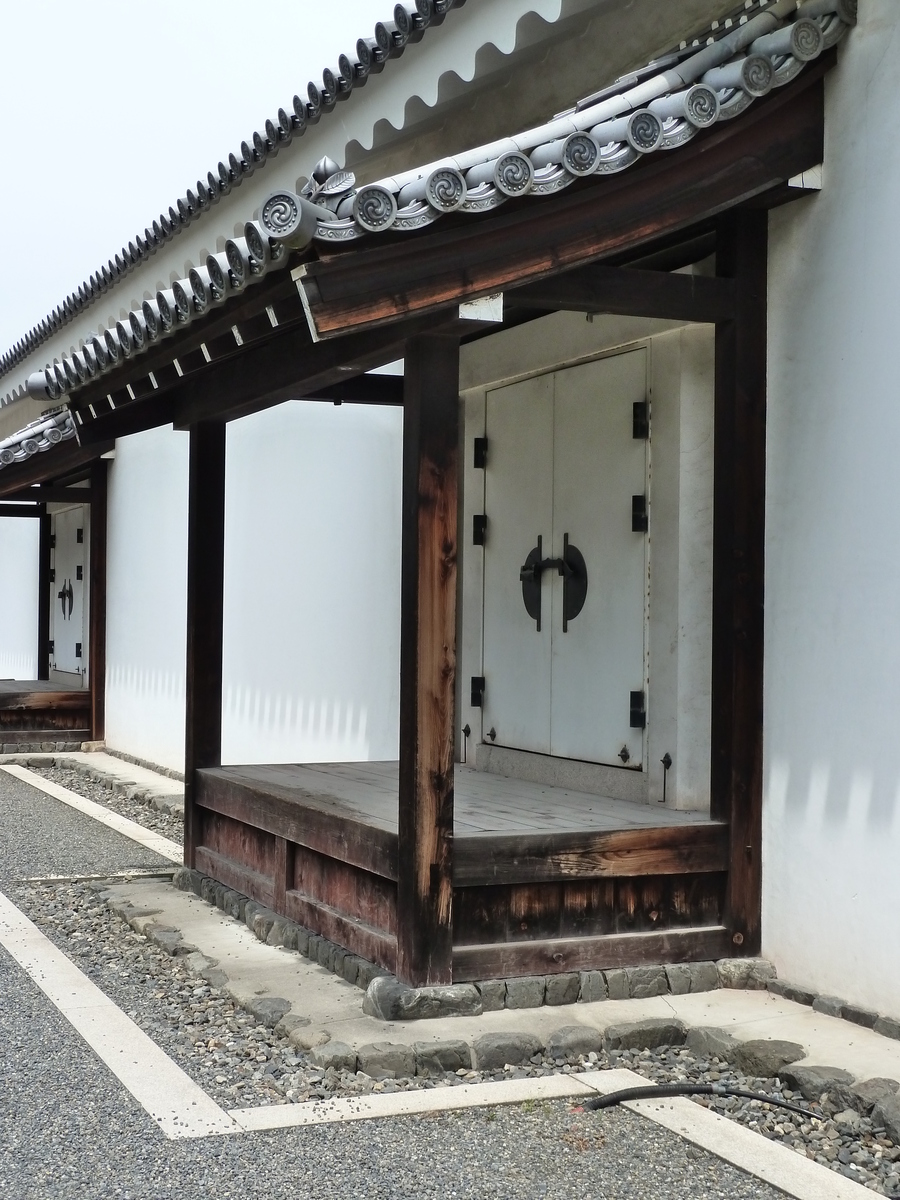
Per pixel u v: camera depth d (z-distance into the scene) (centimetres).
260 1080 361
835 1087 345
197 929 515
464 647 639
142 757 1003
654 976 425
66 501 1127
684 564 489
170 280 905
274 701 815
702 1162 316
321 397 605
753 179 405
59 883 612
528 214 371
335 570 775
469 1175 306
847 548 409
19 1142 319
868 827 399
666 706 493
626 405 520
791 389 433
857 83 407
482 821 451
